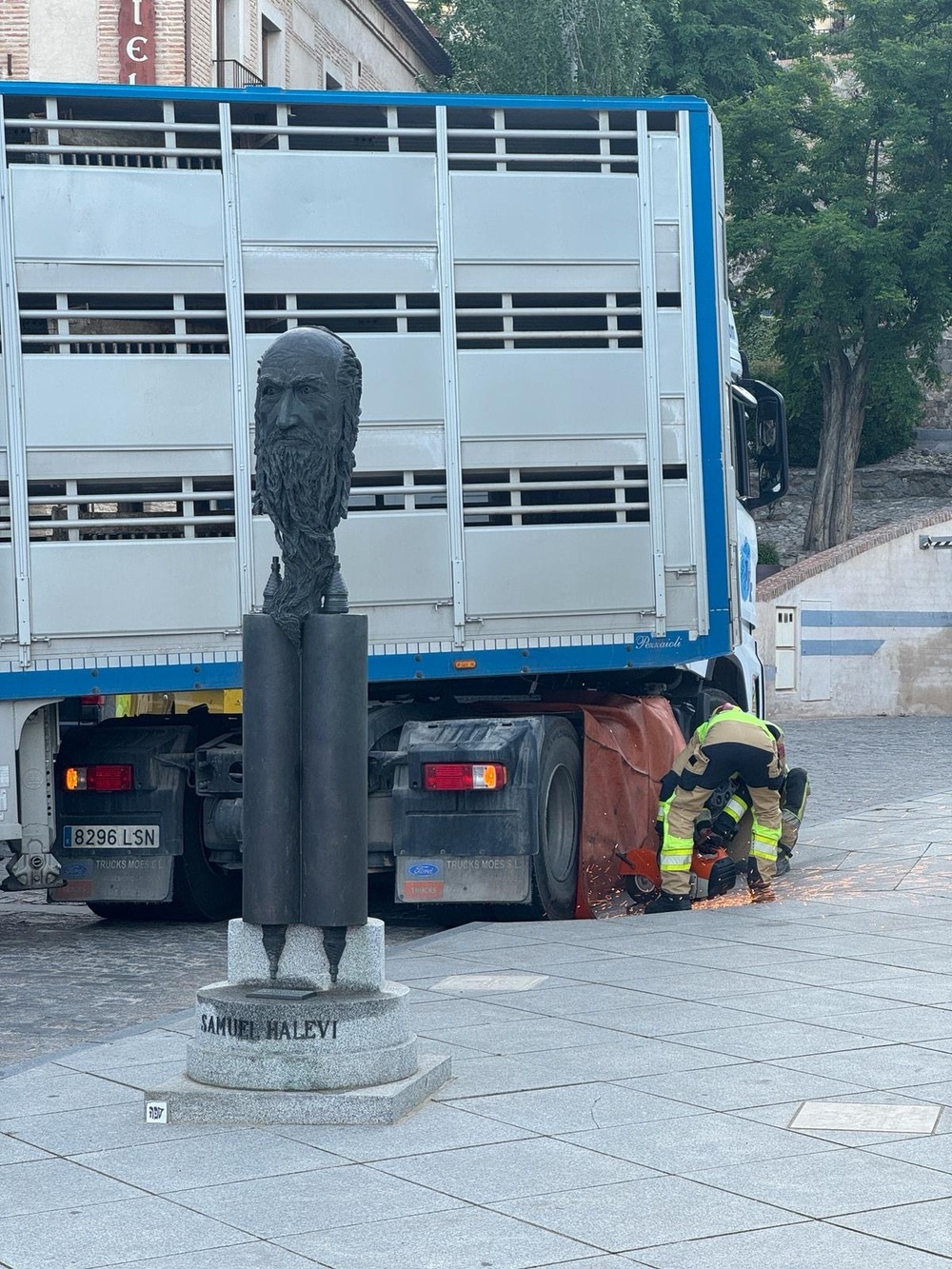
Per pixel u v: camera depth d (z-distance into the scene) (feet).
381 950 20.17
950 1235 14.25
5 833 31.58
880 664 106.32
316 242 32.96
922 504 135.74
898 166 120.67
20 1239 14.82
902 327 121.80
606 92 109.70
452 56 117.60
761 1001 24.14
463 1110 18.71
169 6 74.84
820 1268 13.56
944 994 24.41
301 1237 14.66
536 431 33.81
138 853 34.45
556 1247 14.20
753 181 124.47
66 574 31.63
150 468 32.04
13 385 31.42
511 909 33.60
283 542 20.04
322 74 96.84
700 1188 15.66
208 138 32.76
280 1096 18.49
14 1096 19.94
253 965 20.03
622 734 36.60
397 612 33.06
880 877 37.40
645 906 35.86
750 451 44.55
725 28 133.59
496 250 33.73
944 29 118.52
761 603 102.42
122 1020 26.17
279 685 19.98
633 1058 20.84
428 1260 13.98
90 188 31.96
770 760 34.65
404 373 33.19
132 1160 17.19
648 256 34.50
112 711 34.55
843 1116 18.01
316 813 19.83
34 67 75.05
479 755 32.50
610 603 34.19
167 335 32.32
